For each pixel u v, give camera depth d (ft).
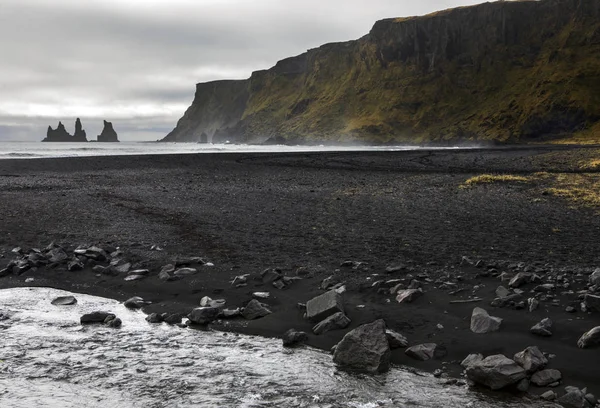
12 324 28.81
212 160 205.67
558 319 27.14
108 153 274.16
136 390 20.21
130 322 29.76
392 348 25.13
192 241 50.19
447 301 31.12
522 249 45.55
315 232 54.90
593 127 630.74
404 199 84.94
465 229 56.49
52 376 21.53
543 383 20.63
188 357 24.11
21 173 140.87
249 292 34.71
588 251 44.42
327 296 30.32
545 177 116.16
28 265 41.11
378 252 44.91
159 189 103.14
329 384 21.03
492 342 24.97
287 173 151.84
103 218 64.28
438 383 21.17
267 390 20.35
